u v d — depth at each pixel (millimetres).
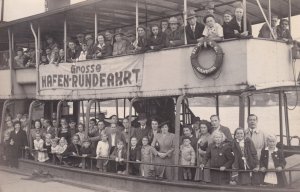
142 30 12250
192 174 10617
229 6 13758
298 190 8930
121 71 12836
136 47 12617
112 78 13133
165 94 11500
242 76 9852
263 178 9406
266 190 9023
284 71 10812
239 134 9508
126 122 12367
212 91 10398
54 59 15719
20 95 18062
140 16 15219
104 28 17438
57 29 17656
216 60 10125
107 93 13289
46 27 17219
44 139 15188
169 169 10852
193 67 10648
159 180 10578
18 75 18047
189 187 9914
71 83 14742
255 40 10008
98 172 12234
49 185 12602
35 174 13930
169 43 11672
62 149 13891
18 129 15961
